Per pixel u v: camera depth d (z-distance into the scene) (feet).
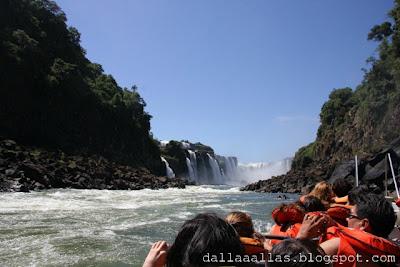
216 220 6.77
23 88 157.58
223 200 85.51
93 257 27.17
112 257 27.25
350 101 264.31
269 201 85.51
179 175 261.85
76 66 184.55
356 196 10.56
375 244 9.00
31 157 106.83
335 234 9.57
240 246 6.64
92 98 191.83
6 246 29.89
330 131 254.68
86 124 186.19
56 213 50.24
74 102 180.14
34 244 30.73
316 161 243.60
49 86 166.20
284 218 13.66
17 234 34.73
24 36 162.30
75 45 221.87
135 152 219.61
